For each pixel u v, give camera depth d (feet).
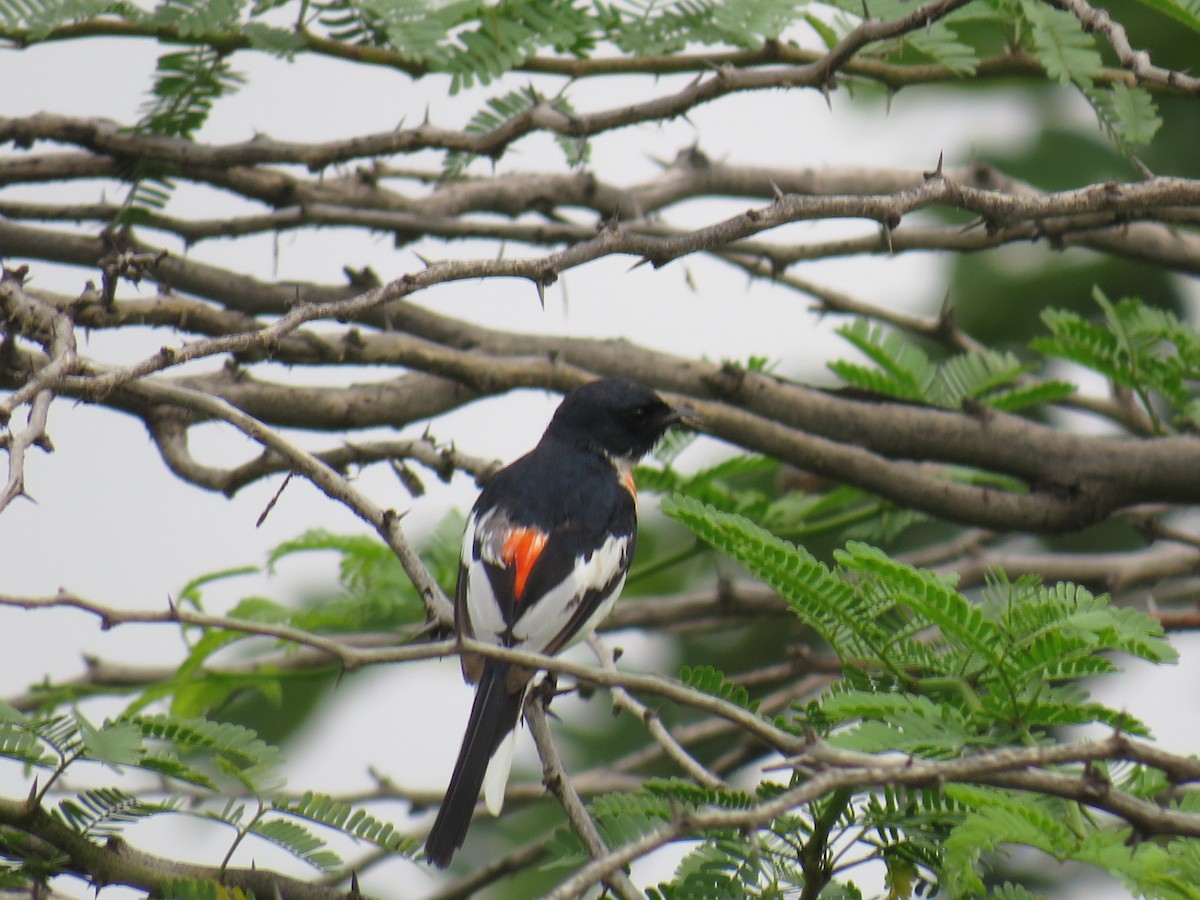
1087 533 50.96
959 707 23.45
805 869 23.30
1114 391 46.98
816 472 40.34
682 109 34.65
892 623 25.54
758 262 46.16
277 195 40.42
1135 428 46.32
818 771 19.89
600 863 17.74
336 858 24.04
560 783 25.04
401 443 35.24
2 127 36.45
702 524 24.30
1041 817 20.39
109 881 23.72
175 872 24.21
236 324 36.63
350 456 35.14
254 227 40.55
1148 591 45.34
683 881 23.31
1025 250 50.39
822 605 24.16
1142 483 40.42
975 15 35.35
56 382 22.63
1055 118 49.21
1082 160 48.55
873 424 40.60
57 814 23.75
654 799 24.88
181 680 37.63
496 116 36.88
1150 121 33.30
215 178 39.99
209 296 40.52
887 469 40.09
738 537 23.98
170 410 36.73
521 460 35.58
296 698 44.93
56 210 38.91
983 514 40.65
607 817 24.72
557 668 19.48
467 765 27.40
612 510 34.06
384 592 40.22
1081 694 23.61
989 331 50.31
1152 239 42.98
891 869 23.44
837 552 23.07
